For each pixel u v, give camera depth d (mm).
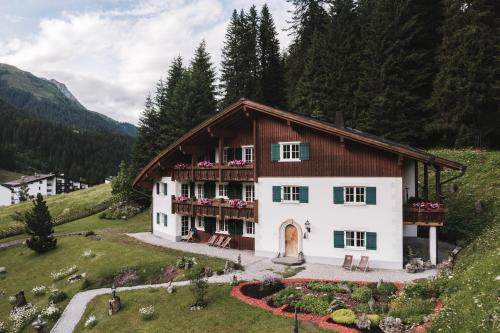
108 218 51250
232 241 31672
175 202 34719
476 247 21188
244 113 29062
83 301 23688
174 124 52562
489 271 15031
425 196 25625
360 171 24750
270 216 27797
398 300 17422
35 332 22406
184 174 33250
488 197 28875
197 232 35000
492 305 12523
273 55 62406
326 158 25781
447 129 38562
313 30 54812
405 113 40969
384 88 40938
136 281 26000
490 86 33938
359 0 49375
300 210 26641
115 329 19156
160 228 37719
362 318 15812
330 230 25641
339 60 45125
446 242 28484
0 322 24688
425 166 25984
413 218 24031
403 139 40906
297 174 26766
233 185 31312
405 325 15195
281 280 22062
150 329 18406
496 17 37125
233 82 58125
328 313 17391
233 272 24516
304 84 46844
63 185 134625
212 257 28062
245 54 59125
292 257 26938
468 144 38062
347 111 43688
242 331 16938
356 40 46281
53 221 51938
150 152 54156
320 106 45094
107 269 28156
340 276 22656
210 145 32812
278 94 60688
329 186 25672
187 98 51906
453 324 12844
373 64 41438
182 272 25531
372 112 40438
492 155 34000
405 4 41219
